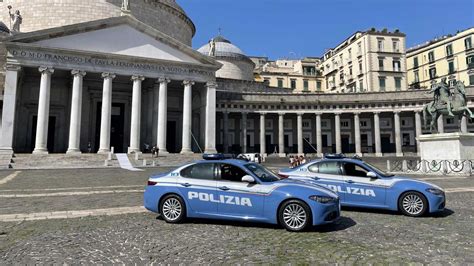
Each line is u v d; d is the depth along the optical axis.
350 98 51.62
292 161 34.31
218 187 8.16
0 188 15.42
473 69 58.84
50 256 5.82
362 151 54.84
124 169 28.31
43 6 45.22
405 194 9.26
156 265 5.37
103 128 37.59
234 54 63.56
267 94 51.81
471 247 6.31
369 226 7.98
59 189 15.12
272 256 5.79
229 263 5.45
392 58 62.75
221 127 54.75
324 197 7.57
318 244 6.49
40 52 35.78
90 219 8.81
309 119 56.91
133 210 10.02
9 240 6.83
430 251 6.07
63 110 42.56
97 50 38.06
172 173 8.71
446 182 17.61
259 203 7.78
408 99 49.25
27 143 40.31
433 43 66.88
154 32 40.69
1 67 40.06
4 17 46.25
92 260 5.61
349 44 68.81
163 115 40.56
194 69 42.97
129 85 45.78
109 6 47.50
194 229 7.70
